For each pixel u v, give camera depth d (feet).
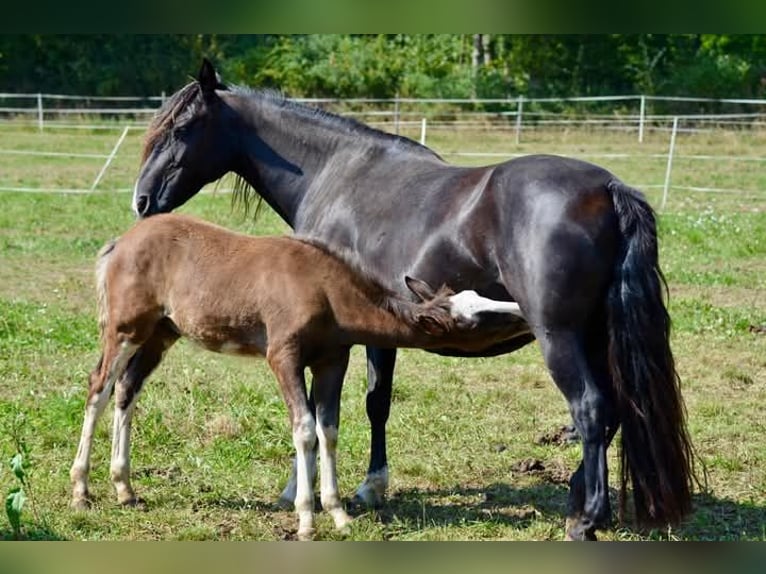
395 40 112.98
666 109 102.27
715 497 20.01
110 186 64.39
